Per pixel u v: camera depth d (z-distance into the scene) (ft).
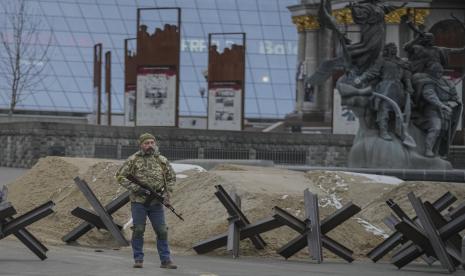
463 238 83.35
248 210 95.09
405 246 89.45
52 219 108.88
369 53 162.91
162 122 269.85
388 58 163.53
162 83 267.18
